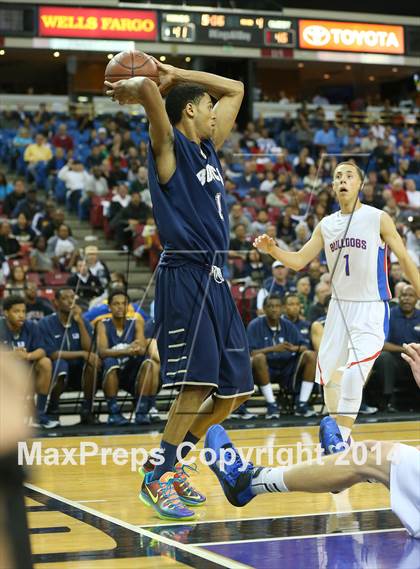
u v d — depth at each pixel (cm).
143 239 1162
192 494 399
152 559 286
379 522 349
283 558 286
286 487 327
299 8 2083
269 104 2170
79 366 816
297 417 841
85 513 376
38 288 912
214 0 1911
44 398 777
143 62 399
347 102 2697
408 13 2162
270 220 1187
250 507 394
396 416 838
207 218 388
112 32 1833
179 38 1858
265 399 866
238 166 1448
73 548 306
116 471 518
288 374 848
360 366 478
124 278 919
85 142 1794
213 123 401
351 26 2044
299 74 2600
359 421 795
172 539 320
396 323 879
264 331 844
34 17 1797
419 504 301
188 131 396
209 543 312
